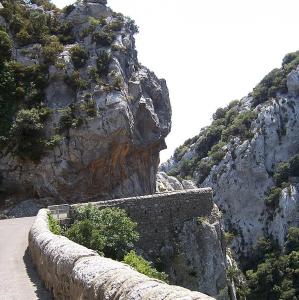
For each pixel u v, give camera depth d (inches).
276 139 4630.9
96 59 1936.5
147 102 2059.5
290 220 4047.7
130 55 2082.9
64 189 1717.5
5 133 1734.7
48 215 975.6
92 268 341.7
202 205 1390.3
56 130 1742.1
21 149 1696.6
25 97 1822.1
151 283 260.7
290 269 3280.0
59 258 441.1
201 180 4840.1
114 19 2159.2
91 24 2079.2
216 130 5487.2
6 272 627.8
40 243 577.9
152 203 1295.5
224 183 4525.1
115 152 1811.0
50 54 1913.1
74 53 1934.1
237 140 4793.3
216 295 1321.4
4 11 2030.0
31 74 1872.5
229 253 1929.1
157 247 1280.8
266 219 4229.8
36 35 2020.2
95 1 2206.0
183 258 1288.1
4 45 1892.2
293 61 5236.2
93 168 1765.5
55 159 1711.4
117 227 1020.5
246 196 4387.3
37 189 1694.1
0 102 1782.7
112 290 283.0
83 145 1744.6
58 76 1871.3
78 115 1770.4
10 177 1697.8
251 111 5103.3
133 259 866.1
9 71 1847.9
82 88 1839.3
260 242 3959.2
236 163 4552.2
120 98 1823.3
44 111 1760.6
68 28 2102.6
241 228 4249.5
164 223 1305.4
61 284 422.6
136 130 1974.7
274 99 4904.0
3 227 1099.9
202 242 1333.7
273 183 4402.1
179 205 1341.0
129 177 1929.1
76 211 1056.2
